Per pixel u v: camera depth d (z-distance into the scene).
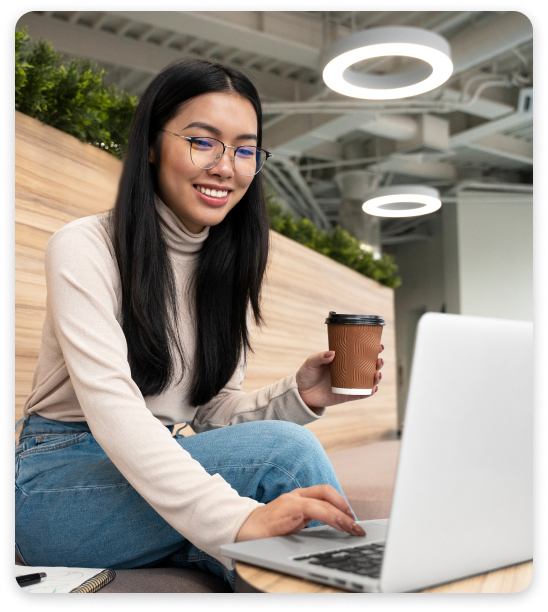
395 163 7.98
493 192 9.57
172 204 1.13
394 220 11.03
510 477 0.74
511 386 0.73
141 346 1.06
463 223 9.62
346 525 0.75
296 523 0.75
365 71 6.00
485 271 9.55
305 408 1.24
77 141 1.81
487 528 0.72
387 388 4.49
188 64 1.09
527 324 0.76
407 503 0.62
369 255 4.62
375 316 1.14
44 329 1.08
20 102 1.64
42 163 1.67
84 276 0.97
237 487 0.97
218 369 1.20
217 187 1.09
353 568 0.65
